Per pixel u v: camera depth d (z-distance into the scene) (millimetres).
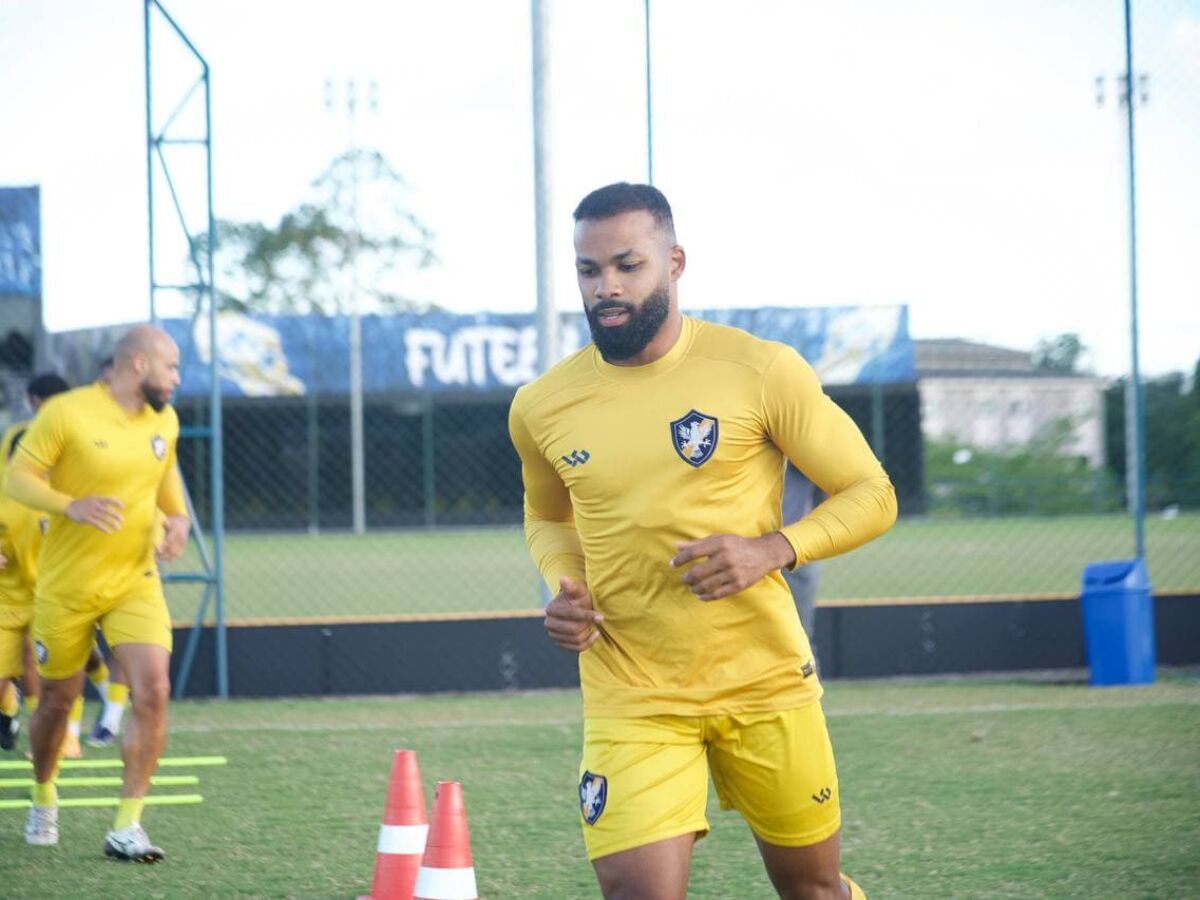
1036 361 51844
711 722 5492
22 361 34344
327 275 67125
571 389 5605
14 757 12664
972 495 48844
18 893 8148
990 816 9641
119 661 9047
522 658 16125
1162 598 16859
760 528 5527
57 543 9023
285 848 9133
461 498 49094
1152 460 47344
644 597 5500
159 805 10430
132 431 9078
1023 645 16641
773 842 5707
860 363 40906
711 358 5480
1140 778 10758
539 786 10930
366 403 48375
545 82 16562
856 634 16438
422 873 6555
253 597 26891
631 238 5293
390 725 13820
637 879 5332
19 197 31328
